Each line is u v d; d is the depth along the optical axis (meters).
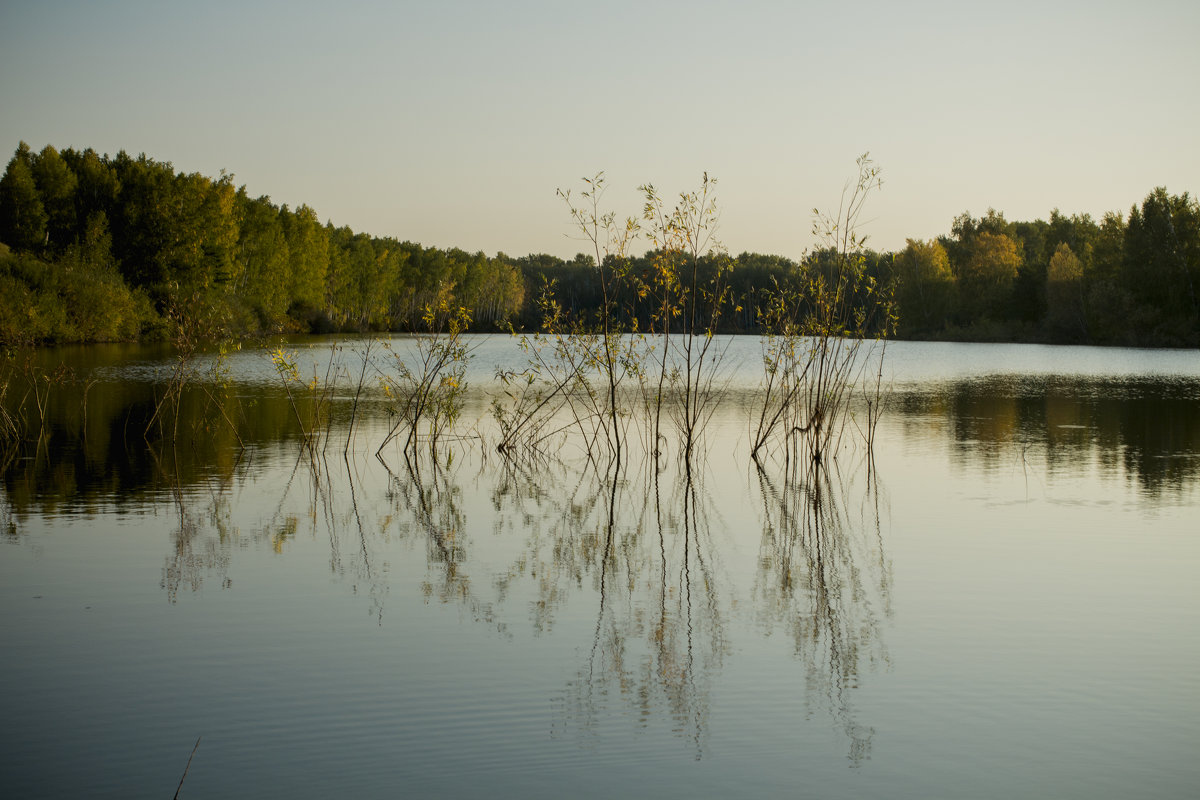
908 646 10.03
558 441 26.50
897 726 8.12
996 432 27.88
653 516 16.67
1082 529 15.41
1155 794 7.01
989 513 16.75
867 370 55.25
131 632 10.26
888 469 21.64
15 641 9.95
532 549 14.16
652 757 7.51
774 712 8.40
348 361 54.06
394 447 24.67
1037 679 9.13
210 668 9.27
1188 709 8.46
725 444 26.12
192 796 6.85
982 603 11.52
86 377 40.94
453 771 7.27
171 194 78.69
